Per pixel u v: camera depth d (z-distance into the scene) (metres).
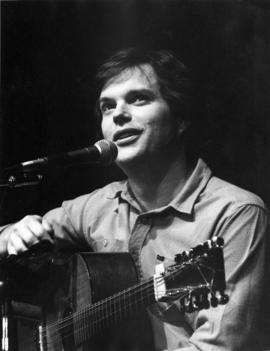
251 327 2.42
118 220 3.04
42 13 4.13
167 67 2.98
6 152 4.05
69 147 4.10
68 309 2.76
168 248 2.75
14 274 3.03
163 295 2.22
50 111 4.11
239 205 2.60
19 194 3.87
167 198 2.90
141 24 4.04
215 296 2.00
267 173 3.90
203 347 2.37
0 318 3.06
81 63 4.11
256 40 3.98
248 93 3.95
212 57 3.96
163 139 2.90
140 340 2.58
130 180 2.94
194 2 3.98
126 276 2.67
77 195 4.03
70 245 3.28
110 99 2.95
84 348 2.59
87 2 4.09
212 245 2.01
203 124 3.83
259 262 2.51
